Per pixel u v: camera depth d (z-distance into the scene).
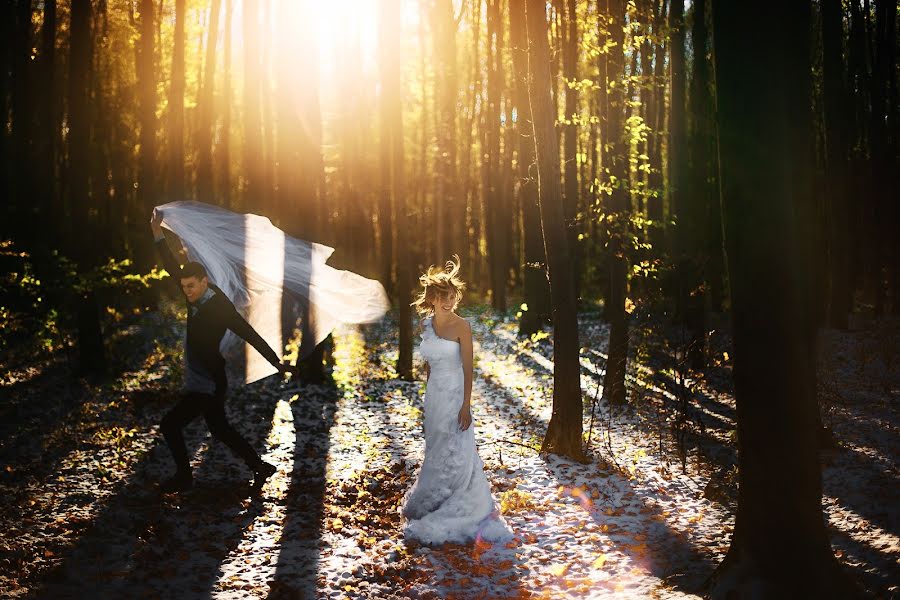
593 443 8.67
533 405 11.22
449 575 4.89
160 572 4.88
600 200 10.23
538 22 7.82
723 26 4.02
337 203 27.48
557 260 8.00
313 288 7.48
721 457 7.98
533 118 7.96
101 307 19.53
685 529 5.71
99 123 19.44
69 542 5.40
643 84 10.50
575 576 4.85
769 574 4.07
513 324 22.28
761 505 4.11
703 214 13.49
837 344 14.97
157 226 6.83
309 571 4.96
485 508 5.62
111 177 21.89
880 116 19.27
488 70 21.89
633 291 10.45
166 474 7.31
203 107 17.48
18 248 12.73
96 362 12.37
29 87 17.53
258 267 7.26
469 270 33.28
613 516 6.11
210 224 7.04
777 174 3.94
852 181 19.45
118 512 6.09
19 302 11.86
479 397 11.90
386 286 26.14
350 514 6.16
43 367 13.00
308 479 7.23
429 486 5.65
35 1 19.95
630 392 11.31
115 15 20.33
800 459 4.02
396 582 4.79
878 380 11.46
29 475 7.14
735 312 4.11
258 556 5.24
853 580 4.15
